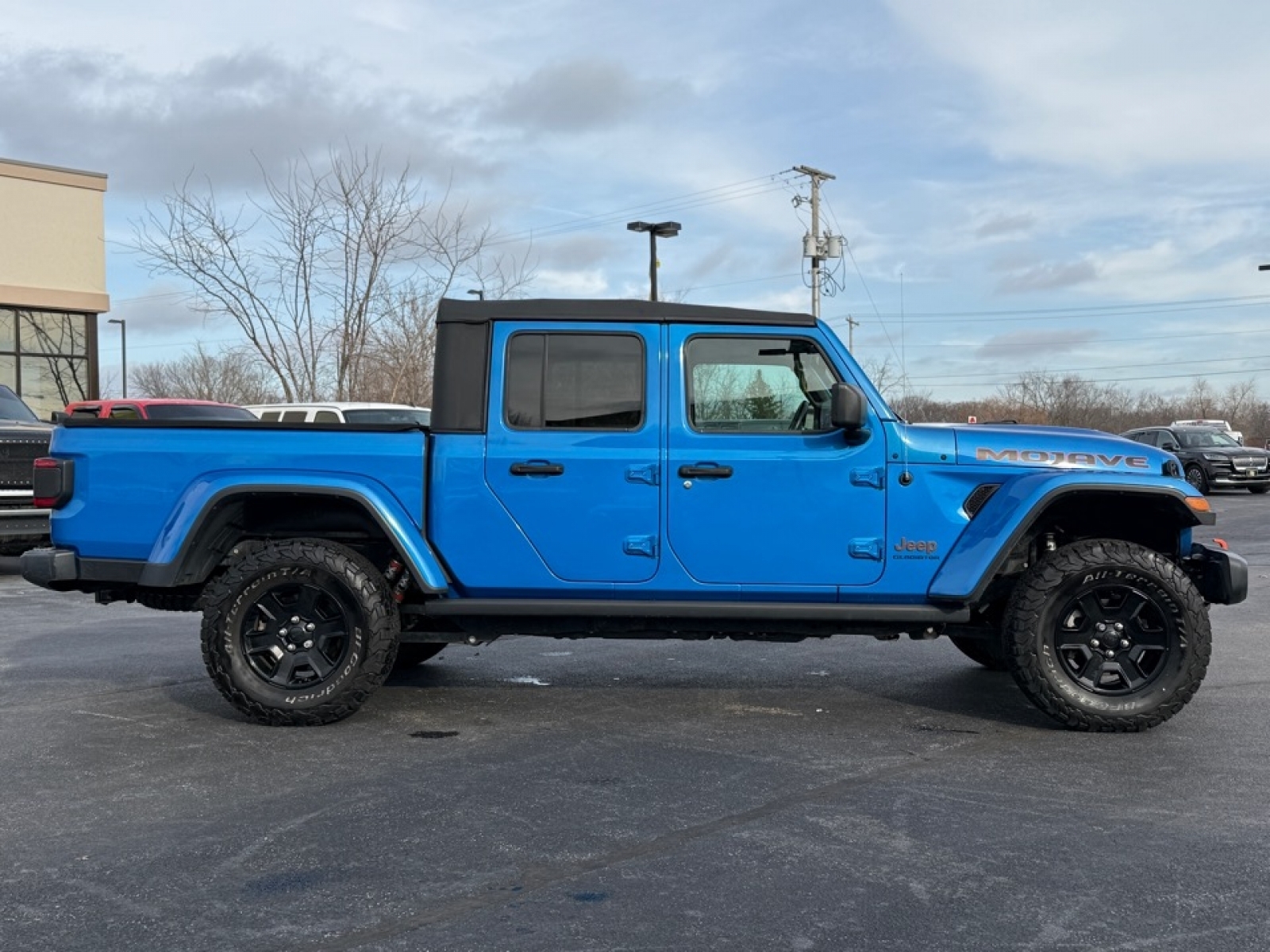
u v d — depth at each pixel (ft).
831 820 13.82
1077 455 18.42
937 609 18.15
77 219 75.82
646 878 11.94
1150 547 19.35
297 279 61.52
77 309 75.92
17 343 74.02
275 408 51.26
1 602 34.53
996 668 23.44
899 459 18.16
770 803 14.47
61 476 18.65
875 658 24.93
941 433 18.39
